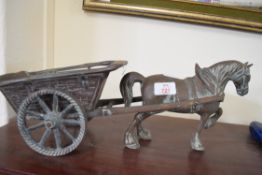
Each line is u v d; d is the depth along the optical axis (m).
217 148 0.78
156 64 1.05
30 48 0.94
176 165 0.66
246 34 0.99
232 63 0.71
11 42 0.84
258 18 0.96
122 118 0.97
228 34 0.99
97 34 1.05
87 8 1.00
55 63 1.10
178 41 1.02
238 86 0.73
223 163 0.69
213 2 0.96
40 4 0.97
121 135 0.82
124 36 1.04
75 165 0.64
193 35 1.01
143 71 1.06
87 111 0.69
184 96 0.70
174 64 1.04
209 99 0.69
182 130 0.90
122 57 1.06
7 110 0.86
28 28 0.92
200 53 1.02
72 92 0.67
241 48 1.00
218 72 0.71
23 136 0.67
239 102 1.03
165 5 0.97
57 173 0.60
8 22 0.82
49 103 0.69
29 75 0.69
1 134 0.77
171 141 0.80
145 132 0.80
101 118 0.96
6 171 0.61
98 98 0.69
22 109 0.66
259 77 1.01
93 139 0.78
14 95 0.69
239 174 0.64
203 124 0.74
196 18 0.97
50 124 0.66
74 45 1.08
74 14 1.05
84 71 0.64
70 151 0.67
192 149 0.75
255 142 0.84
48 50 1.04
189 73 1.04
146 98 0.71
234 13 0.96
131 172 0.62
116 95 1.08
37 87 0.67
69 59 1.09
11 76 0.69
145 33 1.03
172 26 1.01
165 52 1.03
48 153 0.67
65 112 0.66
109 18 1.03
